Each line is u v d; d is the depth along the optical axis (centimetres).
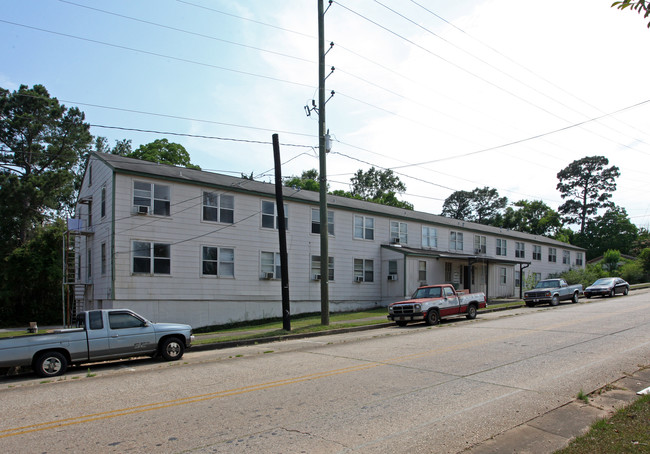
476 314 2353
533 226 8306
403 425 621
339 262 3009
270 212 2691
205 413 694
